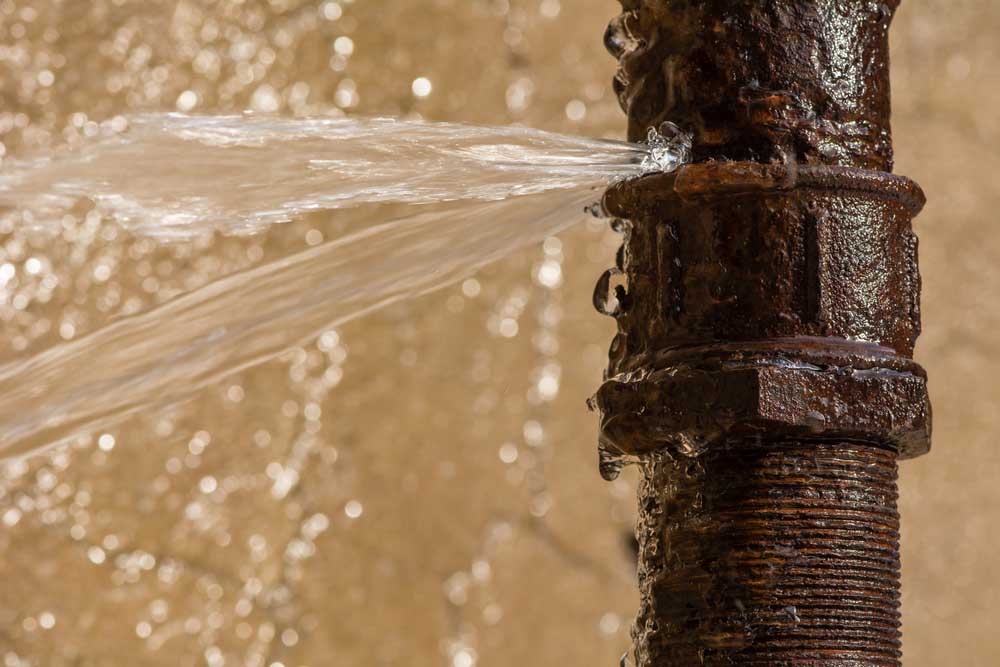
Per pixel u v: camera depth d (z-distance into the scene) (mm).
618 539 1706
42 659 1478
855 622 1042
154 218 1068
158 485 1546
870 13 1061
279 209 1067
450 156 1063
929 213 1944
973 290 1950
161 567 1531
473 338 1685
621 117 1766
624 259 1070
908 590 1857
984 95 1990
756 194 1045
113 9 1576
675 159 1054
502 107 1714
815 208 1046
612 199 1064
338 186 1064
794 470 1045
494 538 1652
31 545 1493
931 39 1975
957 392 1923
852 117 1054
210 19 1612
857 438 1047
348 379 1630
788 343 1042
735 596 1042
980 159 1979
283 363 1609
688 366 1044
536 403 1697
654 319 1053
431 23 1700
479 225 1087
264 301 1119
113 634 1506
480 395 1677
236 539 1562
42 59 1539
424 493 1636
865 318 1047
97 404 1139
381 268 1101
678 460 1053
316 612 1574
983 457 1917
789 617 1040
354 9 1671
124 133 1068
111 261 1539
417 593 1614
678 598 1050
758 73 1050
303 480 1596
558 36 1753
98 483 1524
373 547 1608
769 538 1043
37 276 1514
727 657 1042
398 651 1595
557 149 1062
